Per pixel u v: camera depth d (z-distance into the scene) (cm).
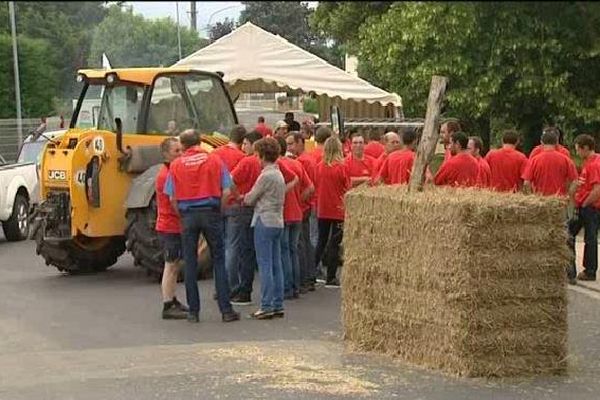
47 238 2425
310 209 2233
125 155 2400
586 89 4009
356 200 1567
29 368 1457
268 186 1842
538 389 1329
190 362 1488
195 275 1834
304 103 5956
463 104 3912
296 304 2050
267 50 3297
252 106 5344
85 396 1289
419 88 4256
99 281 2422
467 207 1366
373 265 1538
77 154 2361
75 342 1652
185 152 1812
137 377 1392
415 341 1475
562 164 2188
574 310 1986
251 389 1323
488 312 1384
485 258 1375
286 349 1581
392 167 2114
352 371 1426
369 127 3681
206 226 1809
